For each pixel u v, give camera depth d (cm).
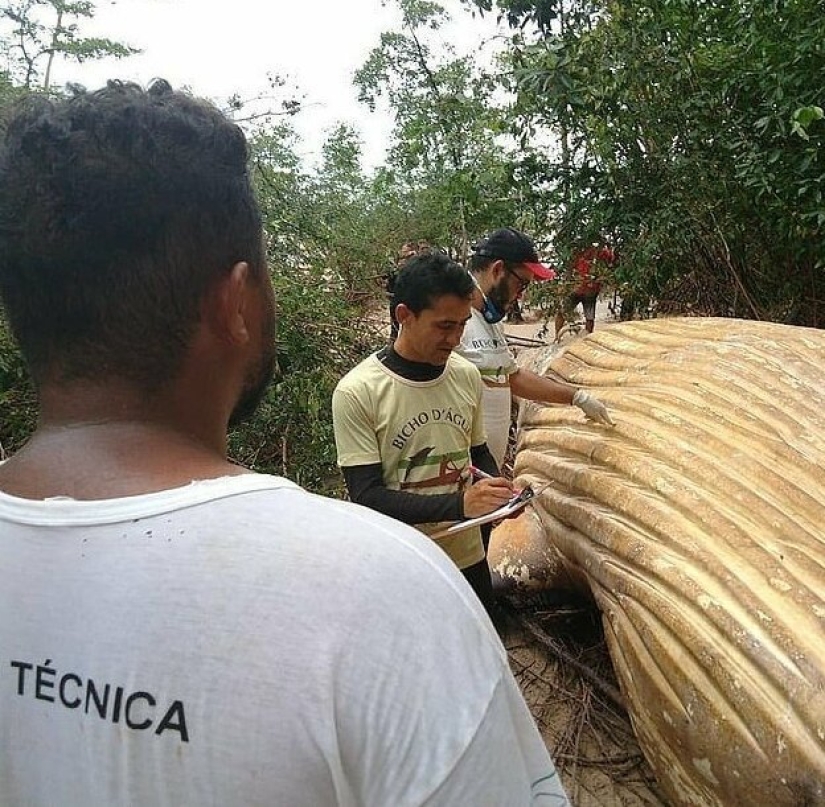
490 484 251
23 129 82
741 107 551
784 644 196
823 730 180
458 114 752
